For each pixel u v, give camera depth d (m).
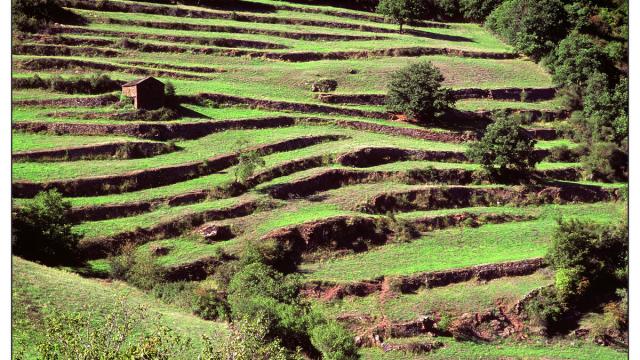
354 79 142.38
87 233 89.94
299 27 169.25
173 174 103.31
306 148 115.31
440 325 84.19
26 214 84.81
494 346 83.50
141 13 160.62
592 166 123.38
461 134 128.12
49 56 132.50
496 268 92.69
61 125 110.25
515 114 136.25
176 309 79.88
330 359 73.56
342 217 97.00
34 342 58.28
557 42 160.25
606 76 143.88
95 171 100.12
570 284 88.31
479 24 193.50
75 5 155.25
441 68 152.00
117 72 132.12
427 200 106.31
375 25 178.50
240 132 118.50
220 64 143.38
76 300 69.94
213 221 95.75
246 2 177.38
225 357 53.31
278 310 78.38
